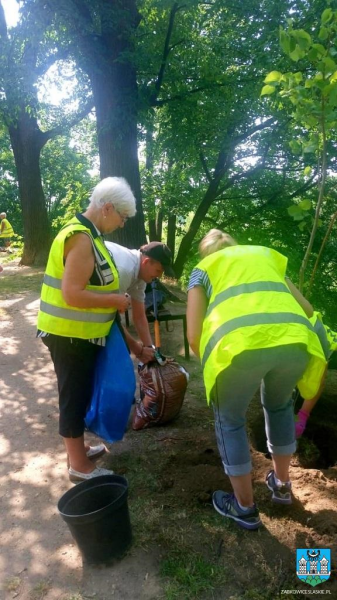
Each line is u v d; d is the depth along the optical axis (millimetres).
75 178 19422
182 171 13047
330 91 2852
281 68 8219
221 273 2287
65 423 2627
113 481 2383
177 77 9719
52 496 2703
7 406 3920
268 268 2301
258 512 2389
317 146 3316
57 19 7258
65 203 14344
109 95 7773
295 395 3629
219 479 2787
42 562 2230
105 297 2434
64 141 18844
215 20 9898
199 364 4867
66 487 2783
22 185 12562
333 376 4723
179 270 13328
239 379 2117
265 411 2490
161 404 3352
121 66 7777
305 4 8297
